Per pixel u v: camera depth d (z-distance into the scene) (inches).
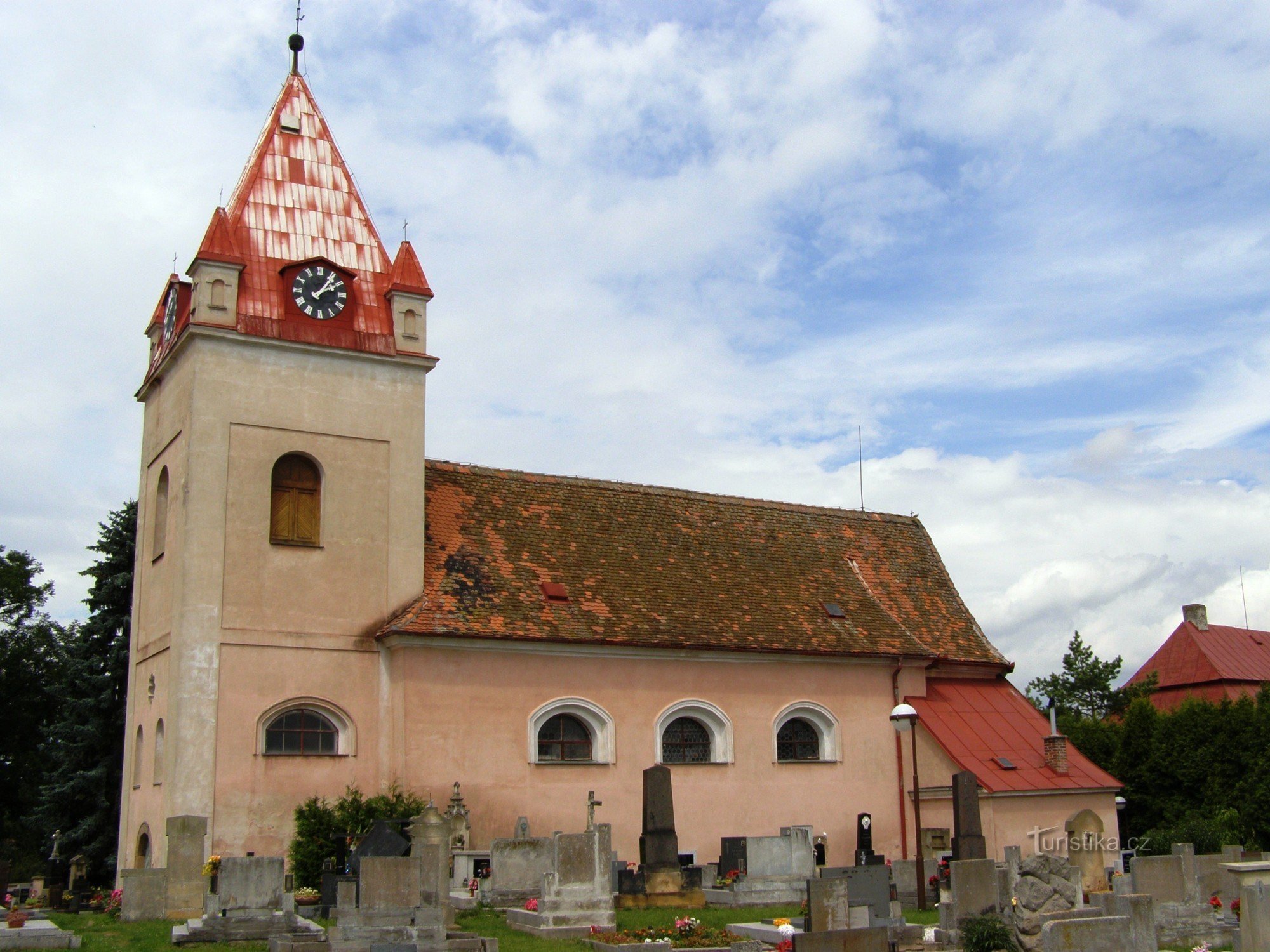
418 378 1400.1
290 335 1325.0
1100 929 787.4
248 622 1253.1
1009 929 866.8
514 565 1443.2
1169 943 974.4
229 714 1224.2
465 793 1284.4
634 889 1103.6
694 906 1115.3
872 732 1561.3
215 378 1282.0
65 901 1230.3
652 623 1445.6
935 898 1236.5
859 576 1734.7
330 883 1054.4
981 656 1694.1
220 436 1274.6
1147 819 1844.2
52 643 2217.0
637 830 1375.5
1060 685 2509.8
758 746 1475.1
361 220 1425.9
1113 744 1904.5
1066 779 1533.0
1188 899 1007.0
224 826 1198.3
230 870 889.5
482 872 1179.9
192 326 1269.7
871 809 1531.7
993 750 1551.4
